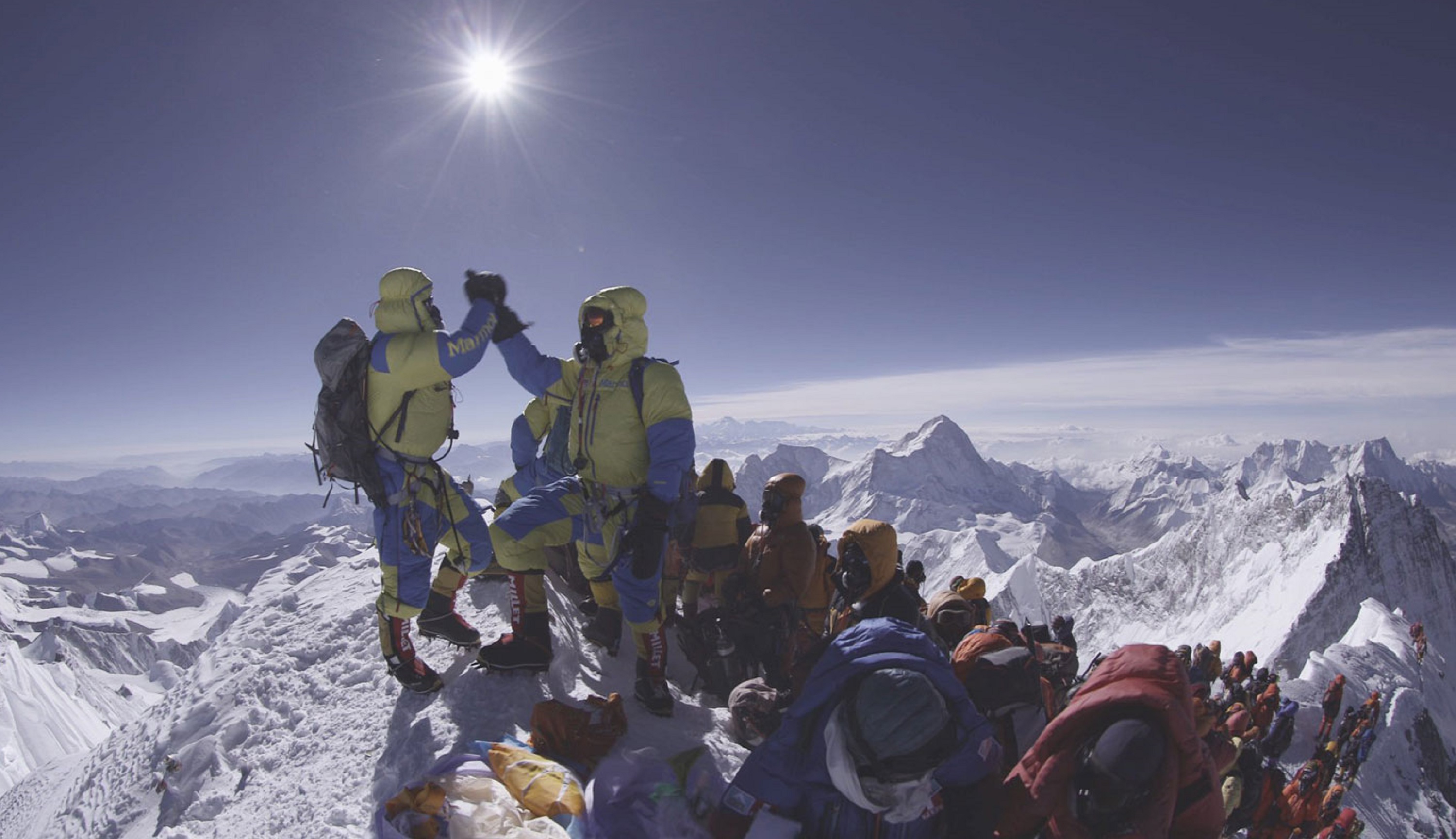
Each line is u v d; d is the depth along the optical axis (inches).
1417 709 1216.2
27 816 264.8
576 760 174.6
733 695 199.3
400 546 202.2
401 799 146.4
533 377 222.2
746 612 238.2
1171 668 120.5
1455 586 7583.7
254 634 272.4
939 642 237.9
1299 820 377.4
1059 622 357.1
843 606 275.9
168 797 202.8
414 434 198.2
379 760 186.9
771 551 249.1
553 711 178.1
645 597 205.0
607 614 232.2
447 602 223.8
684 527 266.2
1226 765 205.0
